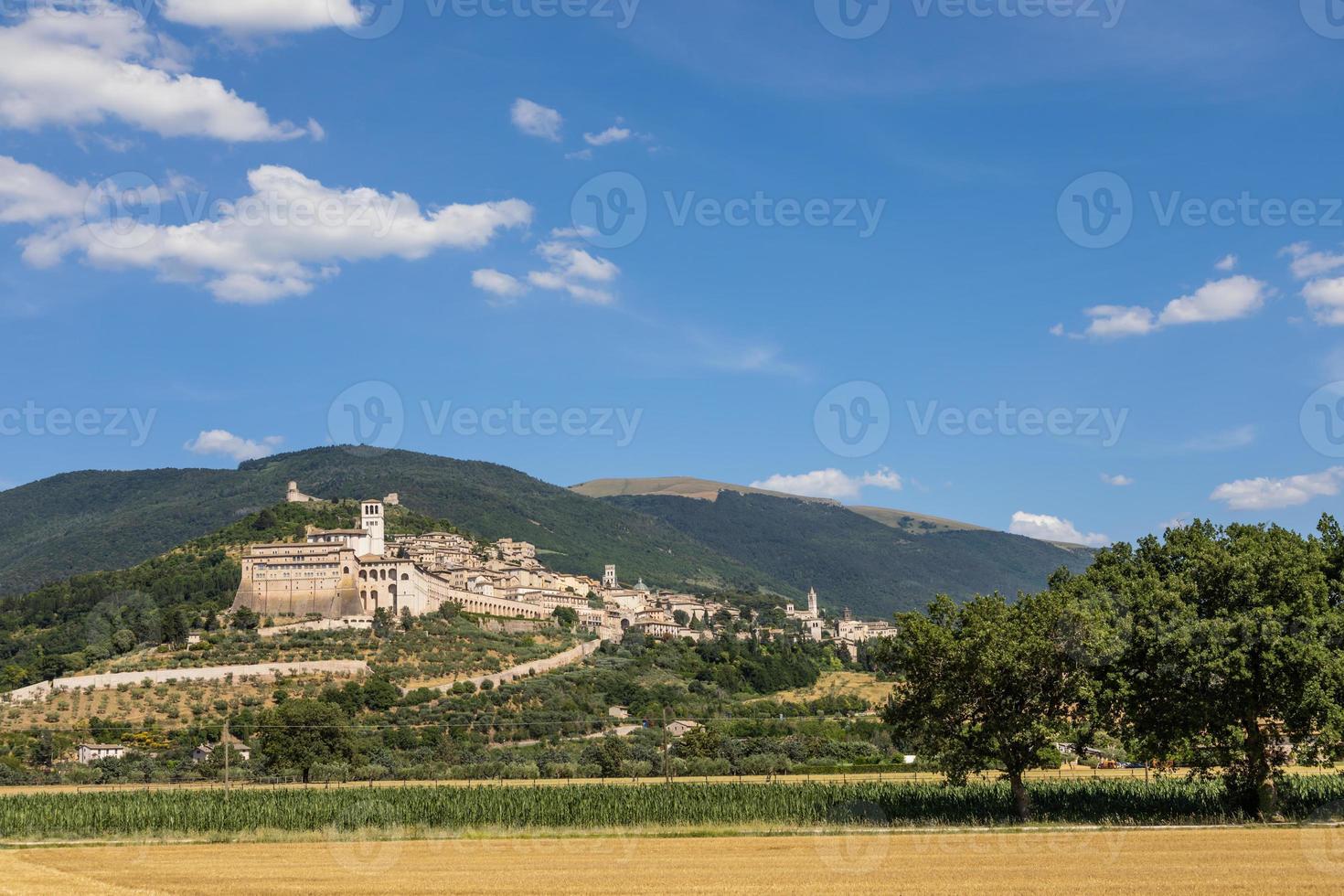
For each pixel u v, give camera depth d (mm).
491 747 180375
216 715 193750
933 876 57344
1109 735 85188
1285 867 57312
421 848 75375
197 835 83938
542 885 57500
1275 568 79125
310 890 56875
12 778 145500
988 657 79438
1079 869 58156
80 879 61250
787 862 63969
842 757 158625
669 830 82000
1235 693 76750
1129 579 85688
